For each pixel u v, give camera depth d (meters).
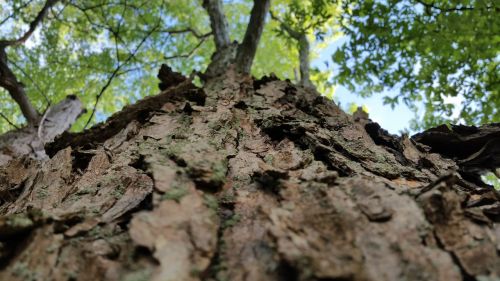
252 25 5.68
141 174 1.93
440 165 2.41
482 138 2.75
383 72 6.24
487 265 1.17
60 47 9.02
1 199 2.43
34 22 6.68
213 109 2.96
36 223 1.33
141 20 9.19
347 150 2.21
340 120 2.94
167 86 4.30
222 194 1.62
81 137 3.05
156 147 2.21
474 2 4.59
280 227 1.18
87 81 9.56
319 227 1.21
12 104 9.17
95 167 2.25
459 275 1.11
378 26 5.85
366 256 1.12
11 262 1.21
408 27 5.76
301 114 3.08
